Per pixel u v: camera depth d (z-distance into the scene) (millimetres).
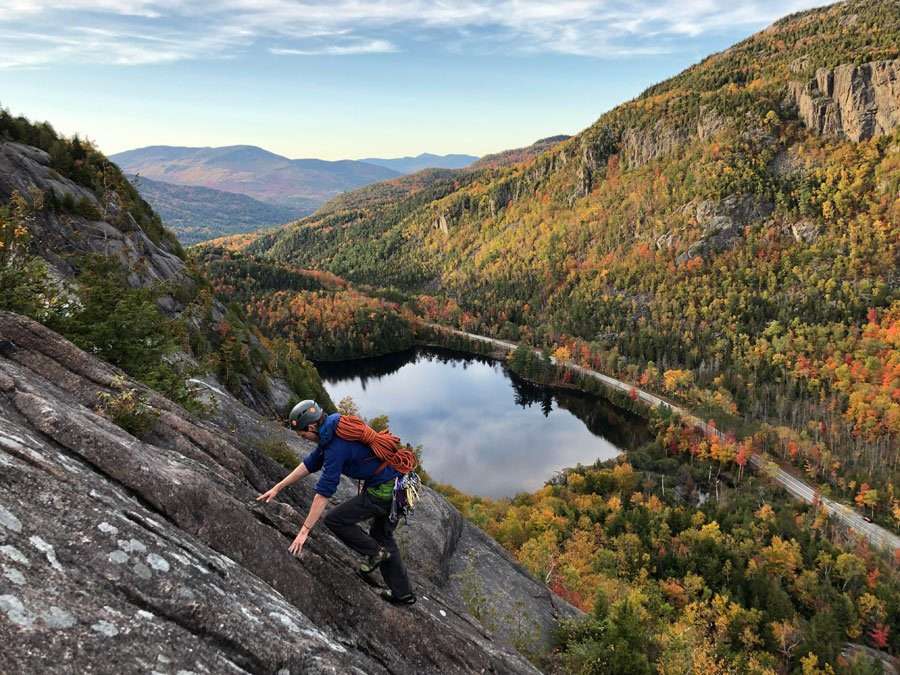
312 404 5348
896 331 181375
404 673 5648
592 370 188750
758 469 122625
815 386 164750
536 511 82625
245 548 5188
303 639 4426
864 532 101562
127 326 10883
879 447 129875
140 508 4445
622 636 14539
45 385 6055
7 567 2953
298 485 8602
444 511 16469
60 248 32844
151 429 6602
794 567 81375
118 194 52875
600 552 71688
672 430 132000
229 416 13750
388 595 6266
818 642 60562
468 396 167375
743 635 62719
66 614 2955
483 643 7949
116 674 2826
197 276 52281
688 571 74750
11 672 2443
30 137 48844
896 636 71938
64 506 3730
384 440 5484
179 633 3453
